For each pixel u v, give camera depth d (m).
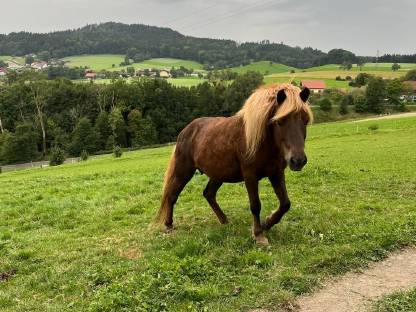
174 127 104.19
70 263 8.71
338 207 11.22
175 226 10.45
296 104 7.18
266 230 8.97
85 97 105.19
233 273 7.09
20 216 13.78
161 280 6.77
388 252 7.72
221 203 12.51
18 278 8.31
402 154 23.88
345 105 98.75
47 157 87.88
